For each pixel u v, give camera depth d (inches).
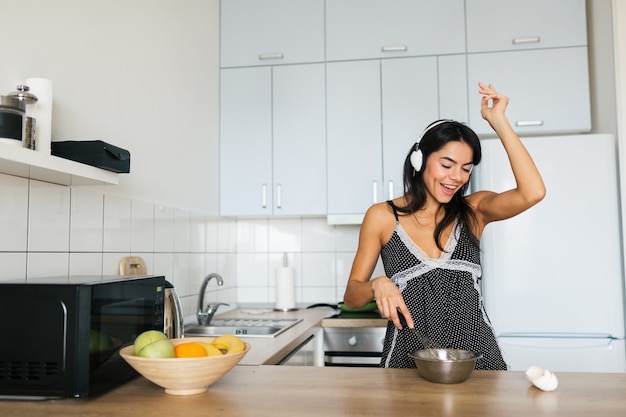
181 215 98.7
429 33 114.5
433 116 113.5
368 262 62.2
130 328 49.9
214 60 118.4
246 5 121.3
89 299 42.9
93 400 42.7
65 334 42.7
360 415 37.4
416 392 43.1
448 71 113.5
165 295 65.2
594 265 97.4
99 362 44.0
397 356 58.8
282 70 119.3
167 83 93.9
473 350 57.3
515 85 111.0
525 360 97.3
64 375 42.4
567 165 99.0
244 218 133.7
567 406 39.0
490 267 99.9
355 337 107.1
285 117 118.6
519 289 98.7
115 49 76.5
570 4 110.3
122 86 78.2
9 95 46.5
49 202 60.7
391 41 115.8
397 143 114.5
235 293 130.8
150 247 85.9
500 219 60.8
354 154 115.8
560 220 98.4
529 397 41.4
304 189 117.3
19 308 43.3
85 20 69.2
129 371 49.2
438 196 57.9
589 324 97.0
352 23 117.4
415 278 59.5
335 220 115.7
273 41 120.0
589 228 98.0
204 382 43.3
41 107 51.4
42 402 42.6
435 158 56.9
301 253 131.5
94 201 69.8
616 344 95.8
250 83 120.3
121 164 61.1
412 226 61.6
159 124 90.4
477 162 58.3
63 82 64.1
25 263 56.7
